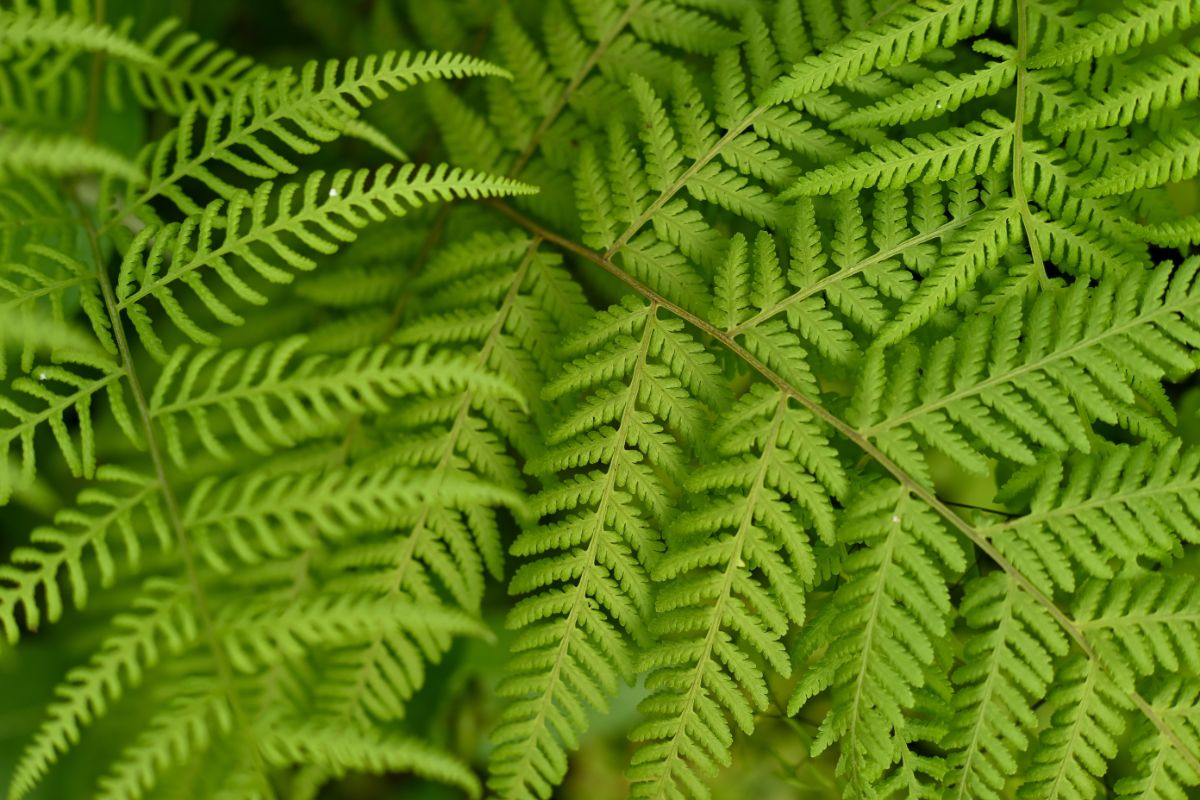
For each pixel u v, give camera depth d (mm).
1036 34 873
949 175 866
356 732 821
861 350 885
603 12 902
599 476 866
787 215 877
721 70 881
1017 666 856
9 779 871
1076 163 868
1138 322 854
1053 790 855
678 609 859
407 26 934
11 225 854
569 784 1002
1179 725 858
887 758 852
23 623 887
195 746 830
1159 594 858
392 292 912
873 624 855
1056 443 854
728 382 878
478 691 977
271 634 824
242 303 913
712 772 855
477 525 872
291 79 854
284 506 828
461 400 881
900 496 860
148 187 865
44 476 894
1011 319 859
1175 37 897
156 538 867
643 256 885
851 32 885
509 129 911
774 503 860
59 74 869
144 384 900
